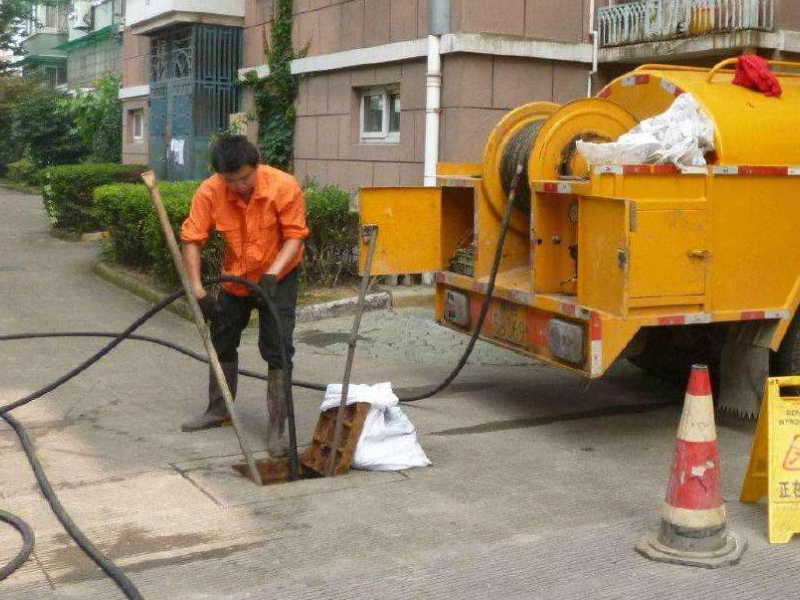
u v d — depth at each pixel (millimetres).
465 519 4902
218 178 5941
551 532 4742
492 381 7906
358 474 5598
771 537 4645
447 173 7320
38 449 6004
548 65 11852
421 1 11938
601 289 5879
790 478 4680
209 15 17031
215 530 4742
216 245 9953
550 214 6355
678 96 6395
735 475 5660
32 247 16078
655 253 5742
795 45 11359
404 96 12320
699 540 4410
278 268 5758
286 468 5859
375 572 4277
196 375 7961
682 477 4449
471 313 7203
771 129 6105
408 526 4805
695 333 6875
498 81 11547
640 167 5715
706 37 11219
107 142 27172
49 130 31297
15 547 4531
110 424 6570
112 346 6137
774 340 6270
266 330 6004
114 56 32500
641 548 4488
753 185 6016
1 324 9977
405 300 10805
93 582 4168
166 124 18891
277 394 6027
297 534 4695
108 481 5441
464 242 7445
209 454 5949
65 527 4691
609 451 6078
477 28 11320
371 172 13094
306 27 14508
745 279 6062
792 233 6172
